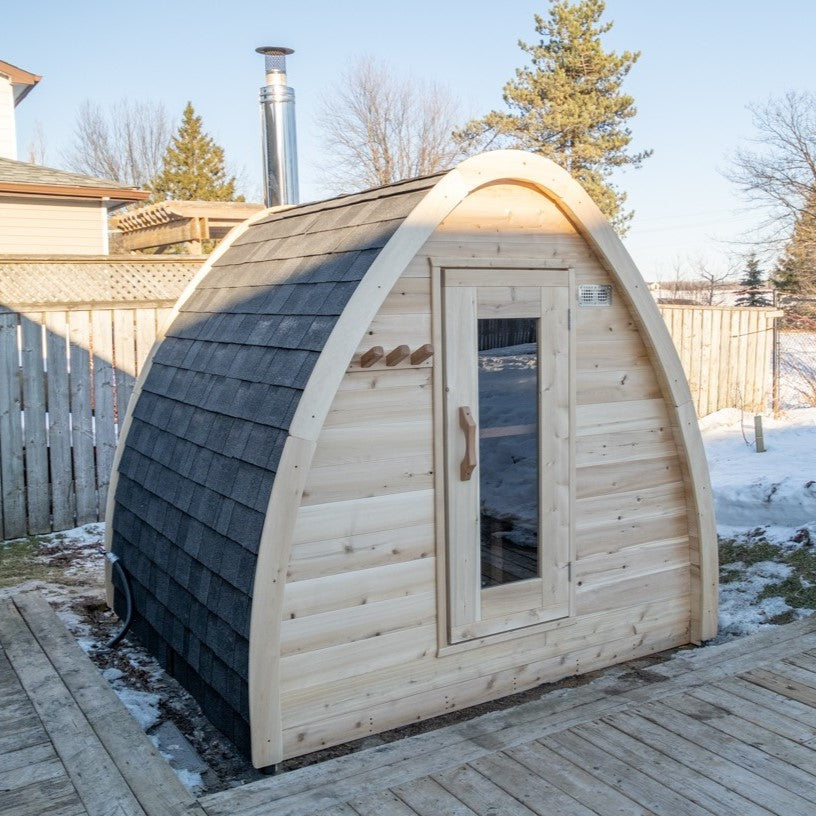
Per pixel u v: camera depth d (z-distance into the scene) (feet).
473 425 13.26
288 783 10.84
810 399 48.49
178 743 13.29
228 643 12.54
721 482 25.29
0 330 23.84
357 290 12.03
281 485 11.71
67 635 15.70
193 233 61.52
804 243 66.59
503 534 14.12
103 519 26.08
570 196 13.88
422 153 140.67
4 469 24.25
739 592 19.12
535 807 10.20
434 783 10.77
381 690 13.05
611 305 14.94
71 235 55.31
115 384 25.90
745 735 11.84
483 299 13.56
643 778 10.78
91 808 10.21
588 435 14.88
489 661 14.08
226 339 15.46
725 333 41.37
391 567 13.00
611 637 15.42
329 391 11.85
